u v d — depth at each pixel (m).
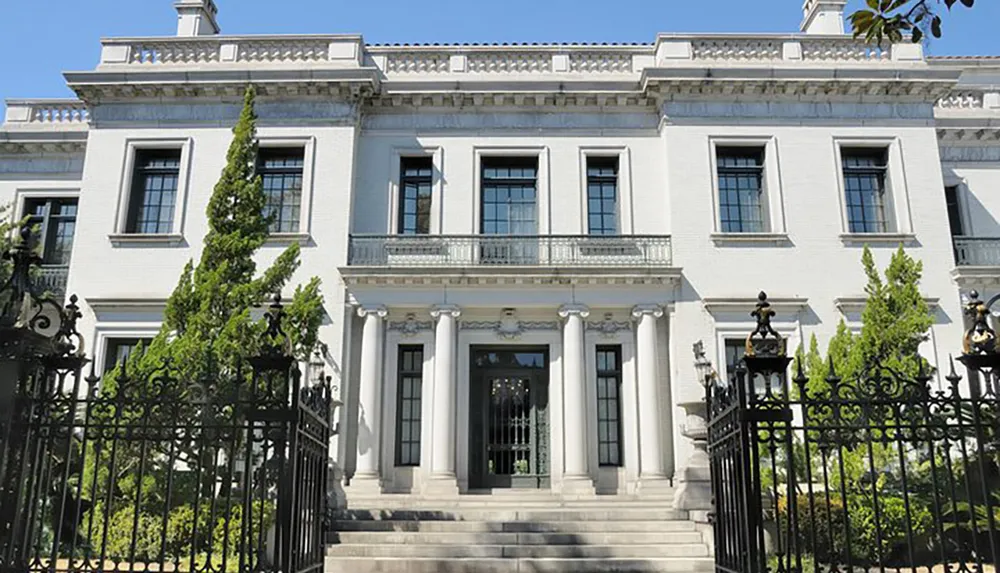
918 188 20.44
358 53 21.25
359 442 18.61
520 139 21.28
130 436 7.29
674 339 19.38
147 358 12.55
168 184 20.83
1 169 23.08
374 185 20.92
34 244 8.27
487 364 20.23
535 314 19.98
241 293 14.17
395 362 19.61
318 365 15.45
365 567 12.37
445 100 21.27
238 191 14.93
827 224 20.17
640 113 21.45
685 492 15.19
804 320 19.55
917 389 7.10
